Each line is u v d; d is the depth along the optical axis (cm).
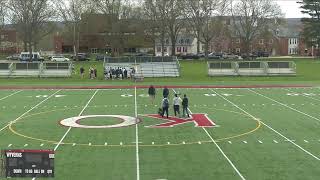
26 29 9344
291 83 5375
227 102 3894
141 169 1975
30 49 9275
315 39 11075
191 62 9406
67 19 10144
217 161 2097
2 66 6331
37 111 3441
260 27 10506
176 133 2678
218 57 10744
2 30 11812
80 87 5006
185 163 2066
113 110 3478
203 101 3953
